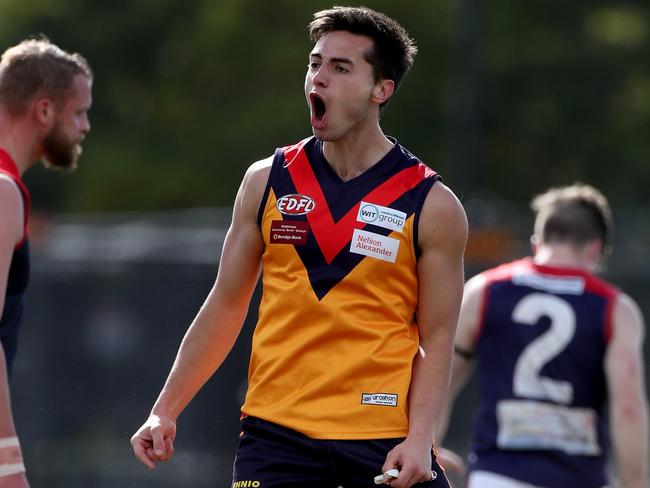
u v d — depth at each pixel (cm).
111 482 3400
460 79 6469
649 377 4009
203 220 4962
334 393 1569
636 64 9956
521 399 2211
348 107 1573
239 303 1661
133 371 3550
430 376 1591
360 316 1571
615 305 2208
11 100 1730
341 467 1562
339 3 9319
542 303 2228
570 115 9894
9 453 1595
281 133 8975
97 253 3916
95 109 9806
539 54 9881
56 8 9688
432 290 1593
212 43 9425
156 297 3575
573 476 2188
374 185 1587
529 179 9906
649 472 3422
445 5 9225
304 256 1580
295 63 9288
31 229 4209
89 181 9275
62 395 3562
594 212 2283
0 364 1584
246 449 1608
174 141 9500
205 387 3425
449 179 8700
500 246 4041
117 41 9788
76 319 3616
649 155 9775
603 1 10125
